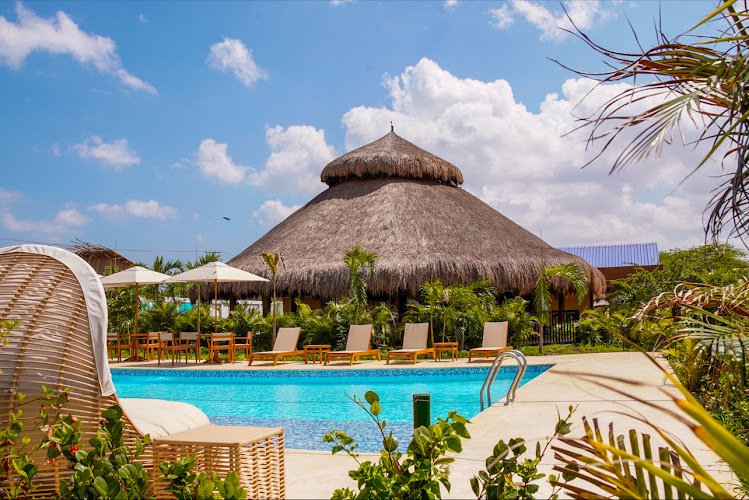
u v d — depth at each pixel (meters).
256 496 3.25
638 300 14.51
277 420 7.59
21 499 2.95
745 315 2.92
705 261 7.31
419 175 23.31
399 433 6.60
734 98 1.98
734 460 1.19
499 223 22.25
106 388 3.14
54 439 2.73
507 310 15.07
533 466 2.46
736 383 4.36
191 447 3.16
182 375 11.98
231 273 14.66
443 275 16.88
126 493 2.57
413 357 12.59
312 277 17.69
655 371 8.64
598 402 6.23
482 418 5.55
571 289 19.34
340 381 11.40
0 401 3.09
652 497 1.73
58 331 3.17
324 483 3.72
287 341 13.66
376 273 16.83
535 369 11.17
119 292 17.55
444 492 3.29
